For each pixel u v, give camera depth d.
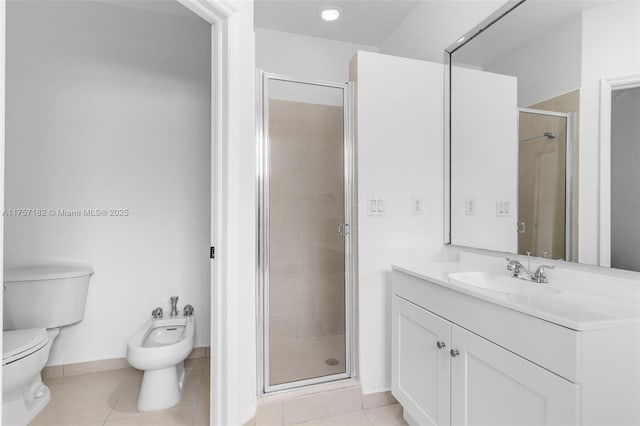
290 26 2.69
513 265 1.58
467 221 1.95
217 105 1.59
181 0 1.44
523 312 1.08
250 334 1.70
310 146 2.01
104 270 2.37
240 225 1.64
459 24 2.03
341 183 2.05
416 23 2.46
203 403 1.97
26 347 1.65
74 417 1.83
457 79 2.03
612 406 0.96
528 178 1.59
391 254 2.02
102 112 2.37
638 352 0.99
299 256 1.98
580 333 0.93
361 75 1.96
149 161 2.46
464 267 1.82
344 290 2.04
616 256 1.23
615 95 1.23
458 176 2.01
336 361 2.01
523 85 1.61
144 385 1.93
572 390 0.93
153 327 2.28
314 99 2.01
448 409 1.41
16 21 2.21
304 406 1.82
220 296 1.58
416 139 2.07
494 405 1.19
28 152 2.24
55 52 2.29
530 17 1.58
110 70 2.39
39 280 2.06
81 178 2.33
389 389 1.99
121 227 2.40
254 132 1.76
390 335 2.00
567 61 1.41
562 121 1.43
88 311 2.34
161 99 2.49
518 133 1.64
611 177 1.25
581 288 1.36
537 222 1.54
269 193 1.94
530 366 1.05
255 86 1.89
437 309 1.49
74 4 2.32
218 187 1.59
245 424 1.66
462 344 1.34
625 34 1.21
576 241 1.37
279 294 1.94
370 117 1.97
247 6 1.69
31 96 2.24
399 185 2.03
